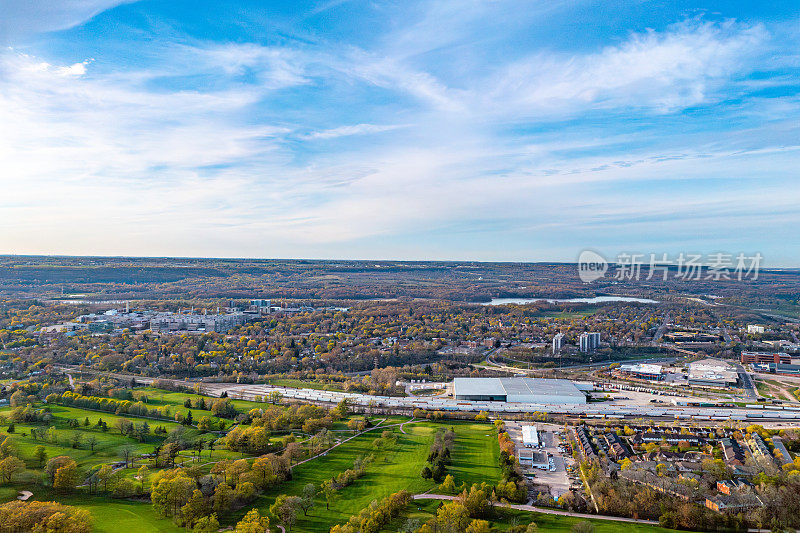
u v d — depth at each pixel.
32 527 180.62
